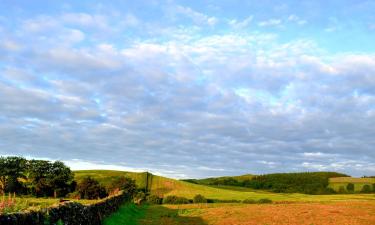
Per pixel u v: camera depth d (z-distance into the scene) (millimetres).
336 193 150500
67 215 17625
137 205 63000
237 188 160000
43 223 14422
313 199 97312
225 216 39281
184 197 95500
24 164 99562
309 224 32375
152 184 122750
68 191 101625
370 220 34969
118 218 31781
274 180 180500
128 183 101688
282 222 33781
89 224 21797
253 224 32688
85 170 142625
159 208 56625
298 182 174625
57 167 101750
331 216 37906
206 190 119812
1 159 97125
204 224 33344
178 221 35938
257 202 81750
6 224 11414
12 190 95375
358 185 160625
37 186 97188
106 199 31156
